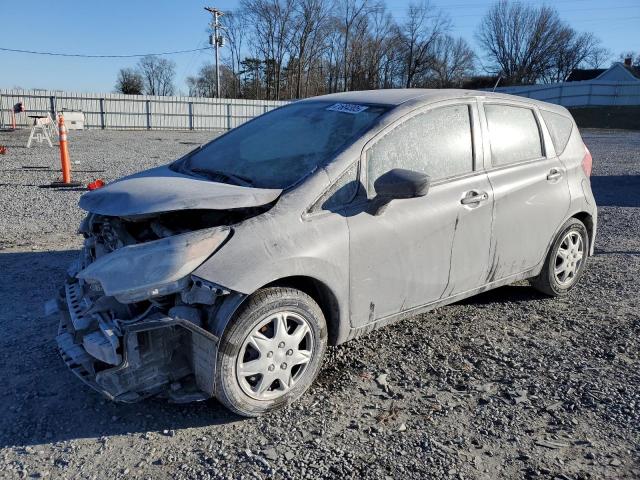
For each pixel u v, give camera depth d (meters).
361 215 3.50
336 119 4.00
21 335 4.13
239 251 3.04
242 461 2.85
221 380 3.03
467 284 4.23
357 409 3.34
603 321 4.70
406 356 4.00
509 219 4.38
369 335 4.31
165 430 3.09
